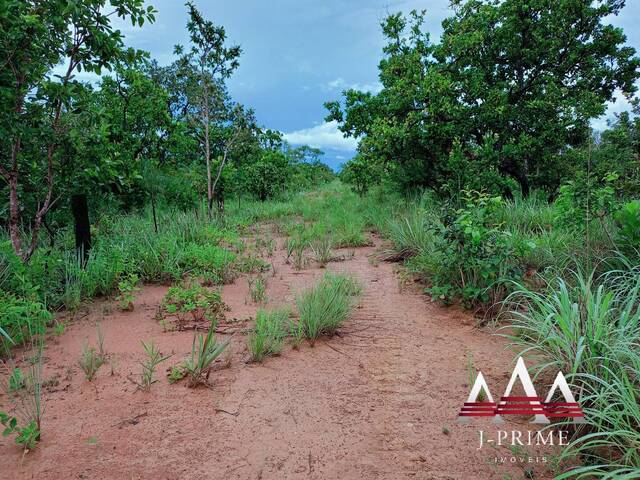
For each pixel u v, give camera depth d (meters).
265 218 14.95
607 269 5.08
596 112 11.91
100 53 5.16
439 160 11.80
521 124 12.52
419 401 3.11
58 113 5.05
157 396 3.14
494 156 11.20
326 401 3.12
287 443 2.63
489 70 13.34
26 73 4.70
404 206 11.94
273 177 22.28
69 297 5.02
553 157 12.53
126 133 11.07
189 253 6.95
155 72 16.80
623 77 14.07
